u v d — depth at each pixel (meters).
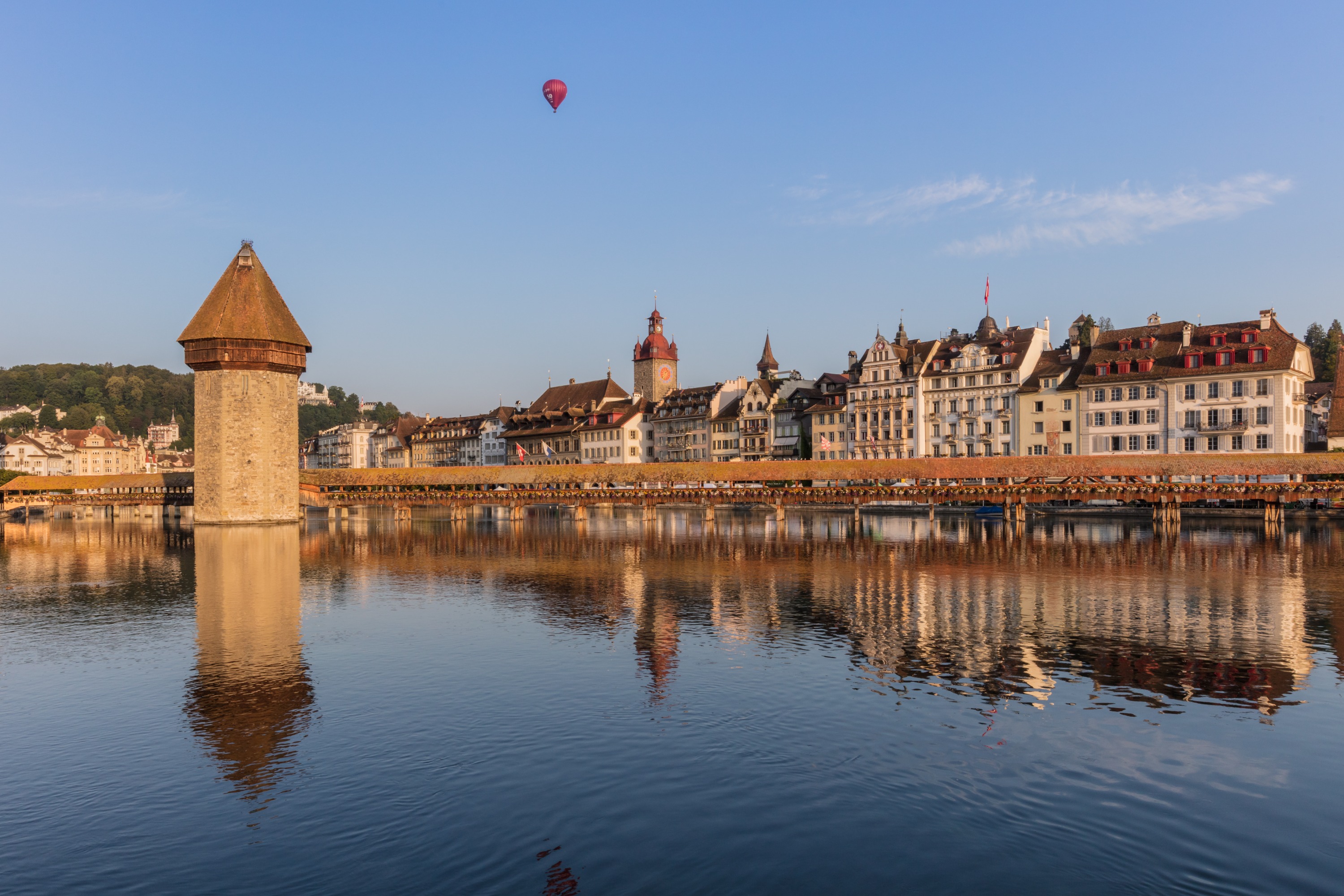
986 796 16.55
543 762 18.55
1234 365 85.00
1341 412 86.75
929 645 28.45
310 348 93.69
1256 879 13.51
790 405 125.69
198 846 15.12
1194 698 22.36
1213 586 39.56
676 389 154.62
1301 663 25.67
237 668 27.00
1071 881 13.51
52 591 44.12
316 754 19.28
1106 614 33.31
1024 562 48.91
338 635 31.72
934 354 112.88
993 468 76.75
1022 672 24.92
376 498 94.88
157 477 109.88
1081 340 102.56
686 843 14.87
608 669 25.95
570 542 66.81
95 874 14.21
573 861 14.34
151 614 36.78
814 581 42.91
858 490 74.69
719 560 52.22
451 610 36.56
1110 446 93.19
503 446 174.38
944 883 13.49
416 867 14.24
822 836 15.05
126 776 18.25
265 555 60.66
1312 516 75.44
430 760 18.80
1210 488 66.69
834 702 22.23
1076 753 18.59
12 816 16.42
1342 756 18.28
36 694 24.44
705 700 22.62
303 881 13.88
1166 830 15.14
